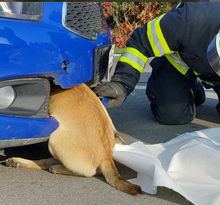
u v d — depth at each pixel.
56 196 2.41
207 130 3.29
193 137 3.05
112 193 2.48
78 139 2.62
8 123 2.34
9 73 2.27
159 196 2.47
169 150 3.02
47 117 2.62
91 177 2.71
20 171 2.77
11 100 2.39
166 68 3.88
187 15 3.14
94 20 3.06
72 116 2.66
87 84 3.10
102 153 2.65
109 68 3.26
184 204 2.38
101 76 3.16
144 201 2.40
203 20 3.12
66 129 2.64
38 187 2.52
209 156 2.57
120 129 3.84
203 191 2.40
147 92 4.04
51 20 2.56
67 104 2.70
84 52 2.82
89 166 2.64
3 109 2.36
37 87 2.50
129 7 8.66
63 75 2.63
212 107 4.73
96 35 3.01
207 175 2.54
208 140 2.99
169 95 3.86
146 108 4.63
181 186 2.47
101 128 2.72
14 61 2.28
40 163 2.83
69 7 2.70
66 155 2.63
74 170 2.65
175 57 3.78
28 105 2.48
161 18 3.25
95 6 3.12
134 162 2.60
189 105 4.00
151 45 3.29
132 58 3.31
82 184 2.59
